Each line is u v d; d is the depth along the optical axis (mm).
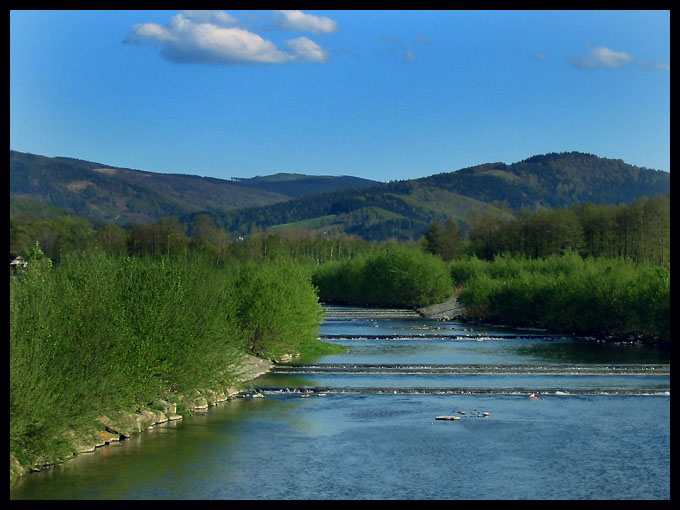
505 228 178625
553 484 27797
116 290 33531
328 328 91312
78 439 29844
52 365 26797
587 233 159375
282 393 43781
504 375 51938
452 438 33875
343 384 47375
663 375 52062
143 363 32594
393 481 27844
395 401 41938
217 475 27781
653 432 35250
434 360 59750
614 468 29844
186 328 36812
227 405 40000
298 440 32906
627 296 75438
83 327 29078
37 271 29125
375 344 71750
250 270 60906
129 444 31359
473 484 27844
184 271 39594
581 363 57969
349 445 32375
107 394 29516
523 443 33188
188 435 33156
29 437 26578
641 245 145375
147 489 26016
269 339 56406
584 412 39375
